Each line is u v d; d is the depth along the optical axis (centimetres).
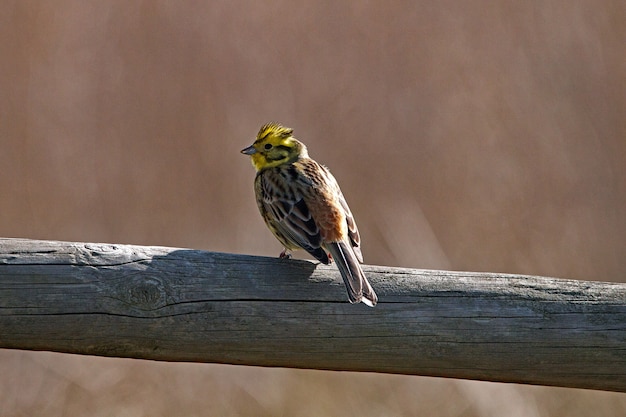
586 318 801
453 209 1986
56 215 1939
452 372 810
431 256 1823
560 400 1527
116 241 1931
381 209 1978
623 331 799
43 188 1964
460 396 1540
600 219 1986
